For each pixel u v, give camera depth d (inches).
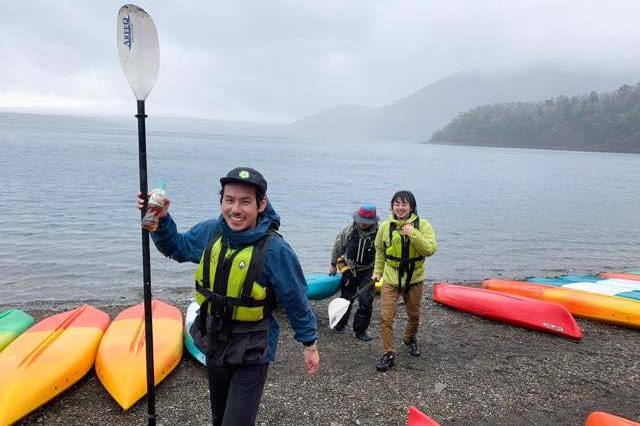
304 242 585.9
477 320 276.2
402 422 163.2
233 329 97.3
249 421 96.7
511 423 164.9
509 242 645.3
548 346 237.0
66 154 1815.9
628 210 1019.3
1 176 1014.4
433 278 457.7
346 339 238.2
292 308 98.1
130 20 120.5
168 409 164.4
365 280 234.8
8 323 224.7
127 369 173.5
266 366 100.9
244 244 96.2
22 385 158.9
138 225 606.2
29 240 510.6
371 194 1116.5
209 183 1128.8
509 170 2428.6
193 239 108.4
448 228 732.7
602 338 252.4
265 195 98.0
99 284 382.9
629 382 199.2
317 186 1251.2
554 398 183.3
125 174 1195.3
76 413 160.4
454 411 171.3
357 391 183.0
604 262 553.6
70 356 182.4
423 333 251.3
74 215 651.5
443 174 1957.4
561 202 1124.5
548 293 305.1
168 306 248.7
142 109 118.4
